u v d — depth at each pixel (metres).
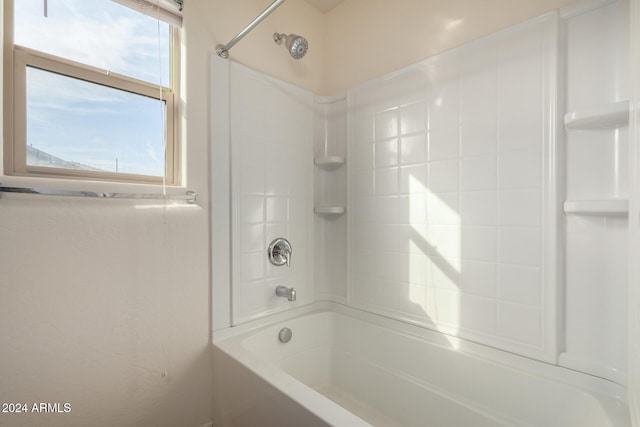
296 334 1.61
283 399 1.00
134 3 1.16
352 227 1.74
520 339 1.17
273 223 1.61
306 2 1.82
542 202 1.11
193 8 1.33
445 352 1.31
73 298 1.02
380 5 1.64
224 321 1.41
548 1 1.12
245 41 1.52
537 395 1.08
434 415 1.30
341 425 0.84
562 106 1.08
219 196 1.39
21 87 0.98
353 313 1.72
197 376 1.33
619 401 0.95
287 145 1.68
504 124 1.20
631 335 0.85
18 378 0.93
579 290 1.06
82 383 1.04
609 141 1.01
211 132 1.37
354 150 1.73
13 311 0.92
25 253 0.94
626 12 0.97
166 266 1.24
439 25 1.42
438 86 1.39
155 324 1.21
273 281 1.61
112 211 1.10
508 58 1.19
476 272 1.28
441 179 1.38
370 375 1.54
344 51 1.81
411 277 1.49
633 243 0.83
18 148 0.97
